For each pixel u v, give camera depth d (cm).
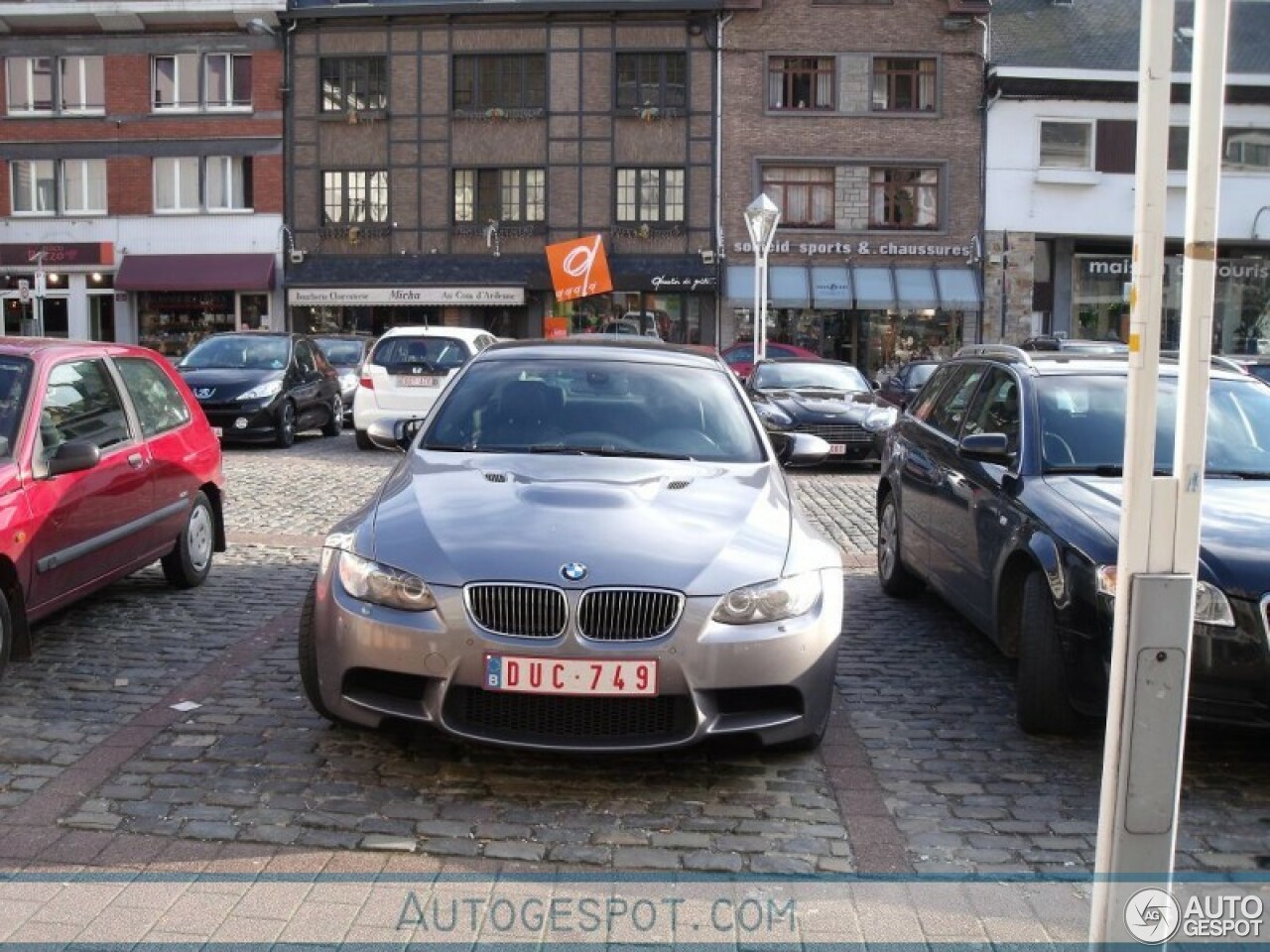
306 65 3416
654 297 3388
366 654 435
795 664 440
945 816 432
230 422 1634
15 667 588
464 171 3409
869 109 3306
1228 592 440
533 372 617
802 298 3259
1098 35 3450
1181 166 2836
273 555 893
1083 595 473
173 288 3434
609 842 403
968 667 628
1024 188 3309
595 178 3359
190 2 3372
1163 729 261
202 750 478
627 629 424
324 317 3503
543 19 3338
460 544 443
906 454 763
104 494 628
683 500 492
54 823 407
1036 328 3422
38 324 3209
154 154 3469
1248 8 3538
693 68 3312
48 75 3491
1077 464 568
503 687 421
